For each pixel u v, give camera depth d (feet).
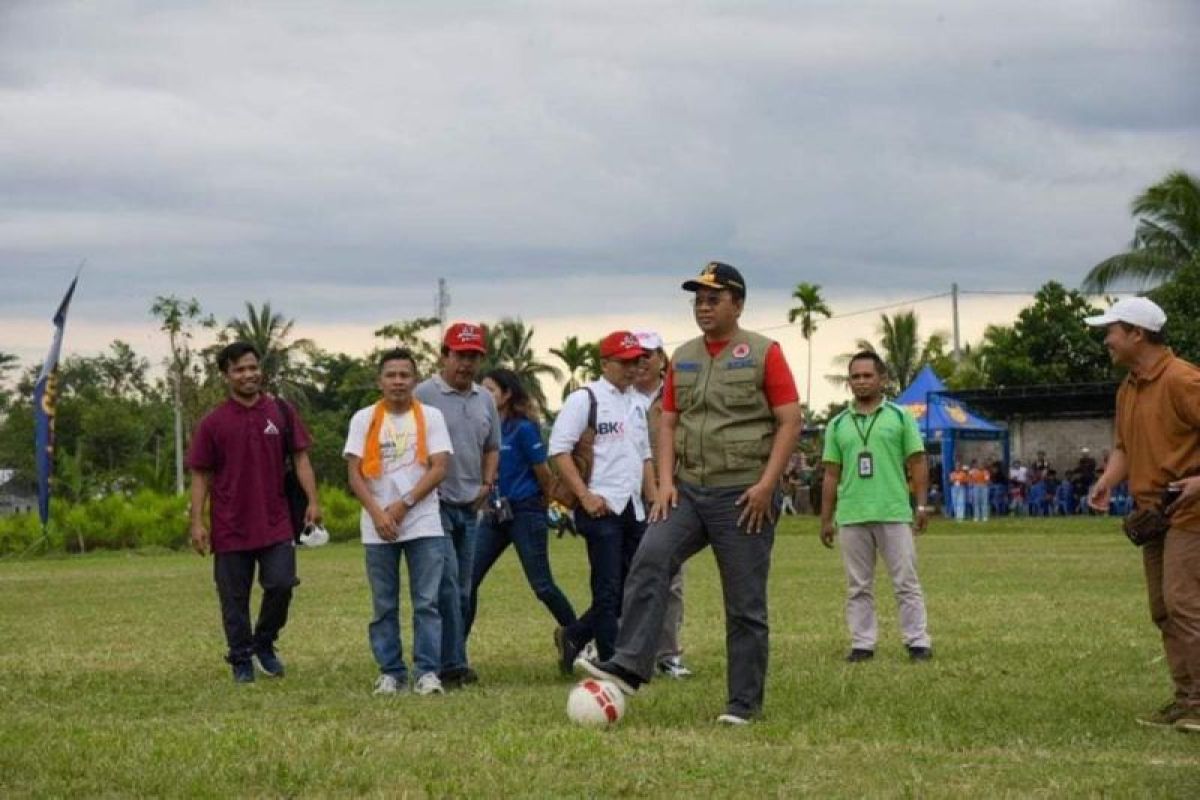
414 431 32.78
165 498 135.03
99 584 76.13
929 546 97.35
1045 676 33.37
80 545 128.36
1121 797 20.54
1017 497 155.33
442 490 34.68
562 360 271.08
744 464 26.86
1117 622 45.39
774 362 26.89
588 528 34.47
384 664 32.65
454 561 33.83
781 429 26.81
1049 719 27.40
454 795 20.81
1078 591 57.88
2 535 125.18
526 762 22.90
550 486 36.11
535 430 36.04
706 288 26.96
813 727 26.35
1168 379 26.86
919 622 37.60
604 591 34.47
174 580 79.05
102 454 242.17
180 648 42.55
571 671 35.45
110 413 243.19
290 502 35.47
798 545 104.42
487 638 44.01
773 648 40.29
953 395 157.69
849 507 37.81
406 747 24.22
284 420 35.40
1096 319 27.66
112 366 302.25
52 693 32.89
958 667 35.12
